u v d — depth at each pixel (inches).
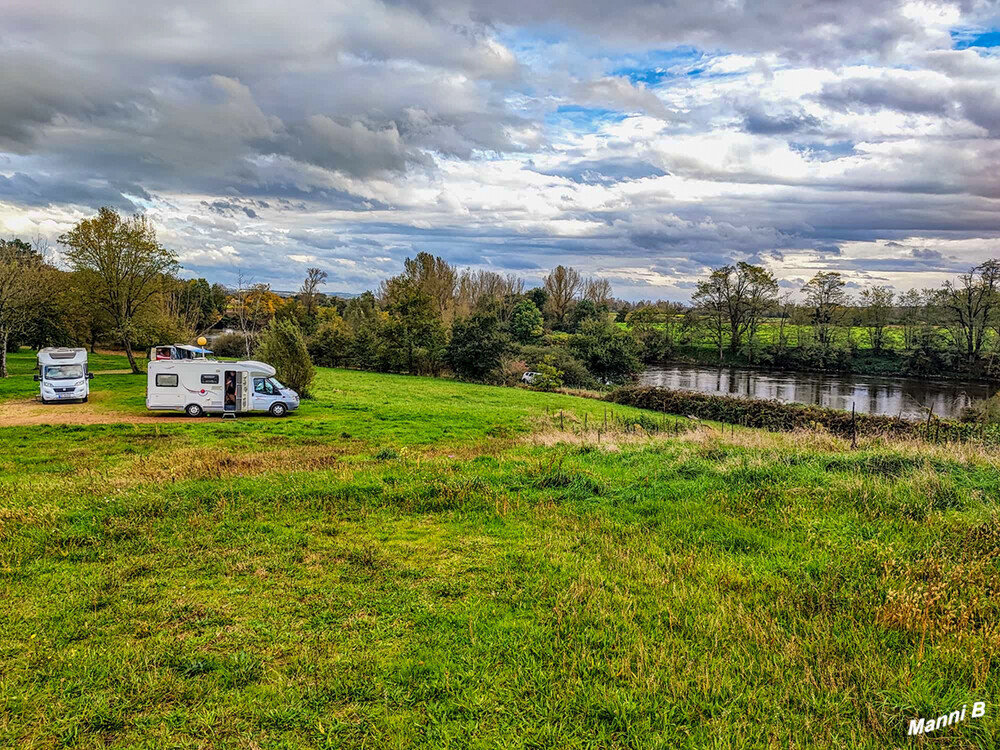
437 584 318.3
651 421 1156.5
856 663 230.4
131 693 221.1
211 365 1136.2
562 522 419.5
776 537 374.6
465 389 1945.1
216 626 273.9
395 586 315.6
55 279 1886.1
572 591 303.1
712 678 224.1
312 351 2805.1
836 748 189.3
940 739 191.2
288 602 297.0
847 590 292.0
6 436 884.0
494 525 418.3
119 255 1717.5
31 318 1947.6
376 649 253.0
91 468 652.1
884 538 359.3
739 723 199.6
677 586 308.8
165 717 208.5
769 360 3260.3
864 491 432.1
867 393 2245.3
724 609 276.4
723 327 3570.4
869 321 3107.8
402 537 396.5
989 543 337.1
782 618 272.8
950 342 2755.9
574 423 1136.8
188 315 2874.0
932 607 268.2
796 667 232.8
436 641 258.4
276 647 255.0
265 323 3120.1
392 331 2586.1
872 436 941.2
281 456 713.6
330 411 1249.4
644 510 442.3
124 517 423.2
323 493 485.7
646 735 195.8
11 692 221.1
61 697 218.2
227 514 435.8
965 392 2260.1
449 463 618.8
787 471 501.7
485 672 232.8
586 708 209.8
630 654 242.4
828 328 3240.7
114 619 278.8
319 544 379.9
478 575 330.3
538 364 2212.1
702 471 536.4
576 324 3740.2
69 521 414.9
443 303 3617.1
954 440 887.7
